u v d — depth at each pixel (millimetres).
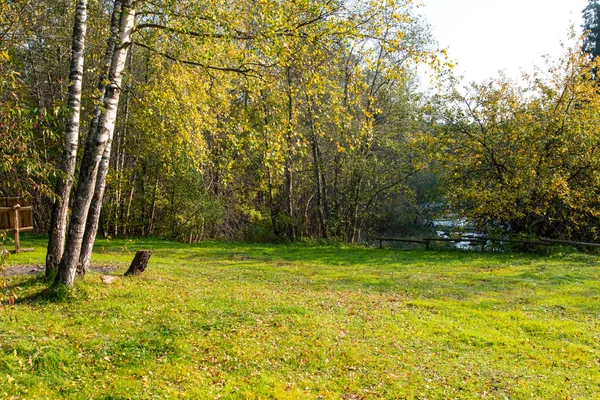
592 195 20062
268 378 6465
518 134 21469
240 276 14758
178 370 6500
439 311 10688
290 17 9930
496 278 14742
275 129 11266
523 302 11633
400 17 10492
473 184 22250
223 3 10062
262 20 9602
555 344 8547
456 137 23094
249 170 29484
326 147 26812
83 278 10578
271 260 18969
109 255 17484
